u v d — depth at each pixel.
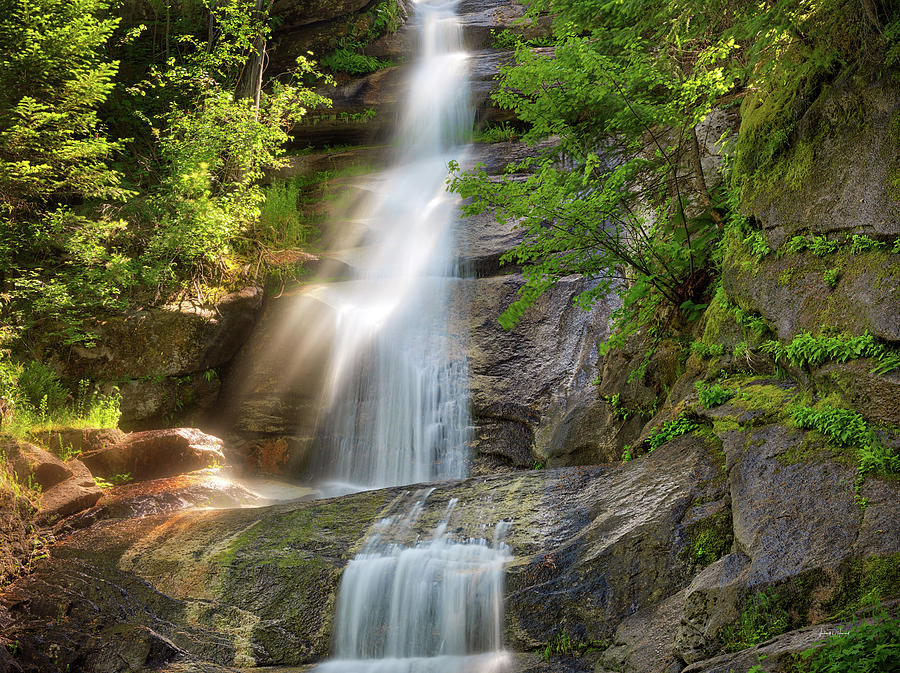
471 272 15.38
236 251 16.27
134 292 14.23
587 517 7.25
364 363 13.85
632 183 11.17
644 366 9.80
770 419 6.79
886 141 6.75
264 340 14.71
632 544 6.53
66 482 9.90
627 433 9.95
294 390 14.07
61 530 9.08
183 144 16.27
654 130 11.69
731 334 8.32
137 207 15.78
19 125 13.84
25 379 12.33
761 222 7.95
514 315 9.96
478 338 13.77
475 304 14.41
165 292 14.24
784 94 7.94
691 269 9.58
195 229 14.49
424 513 8.33
